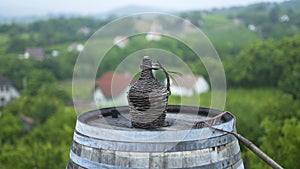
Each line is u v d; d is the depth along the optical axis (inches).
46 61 1876.2
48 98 1422.2
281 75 1302.9
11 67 1886.1
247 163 183.8
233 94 1279.5
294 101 930.7
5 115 1216.2
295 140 389.1
